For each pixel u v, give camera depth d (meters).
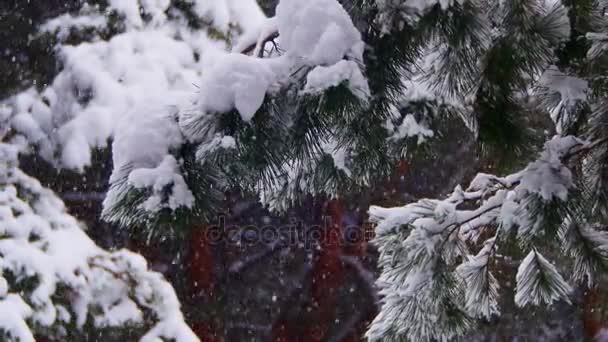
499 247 3.71
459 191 3.73
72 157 7.38
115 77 7.53
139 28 7.77
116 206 3.37
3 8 7.70
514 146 3.62
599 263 3.65
